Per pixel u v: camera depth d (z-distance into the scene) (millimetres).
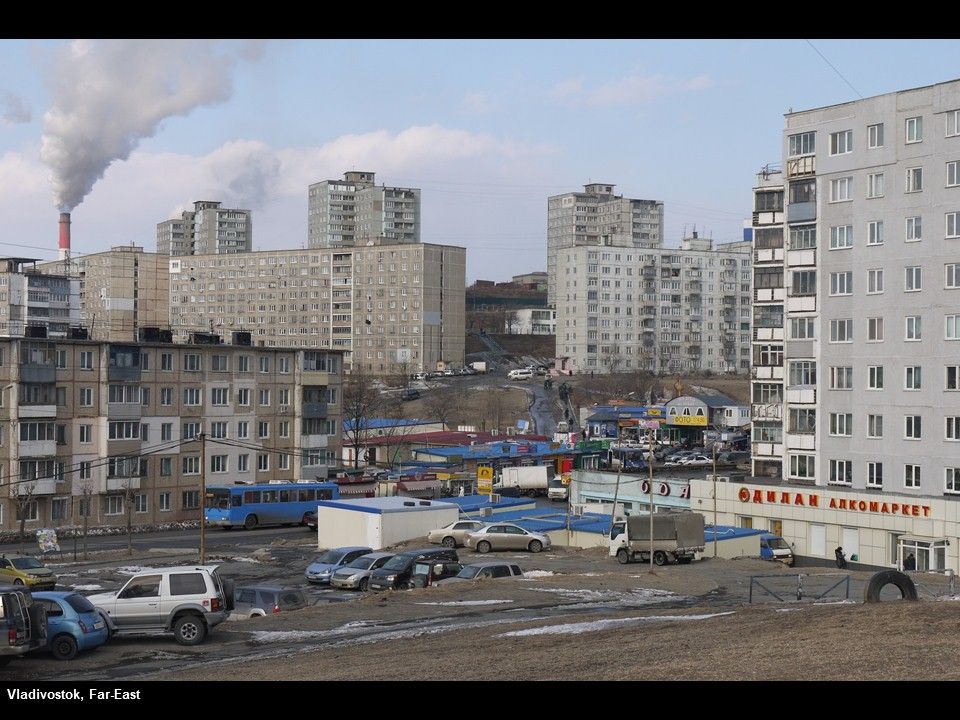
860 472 71375
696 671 22094
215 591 33281
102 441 92562
